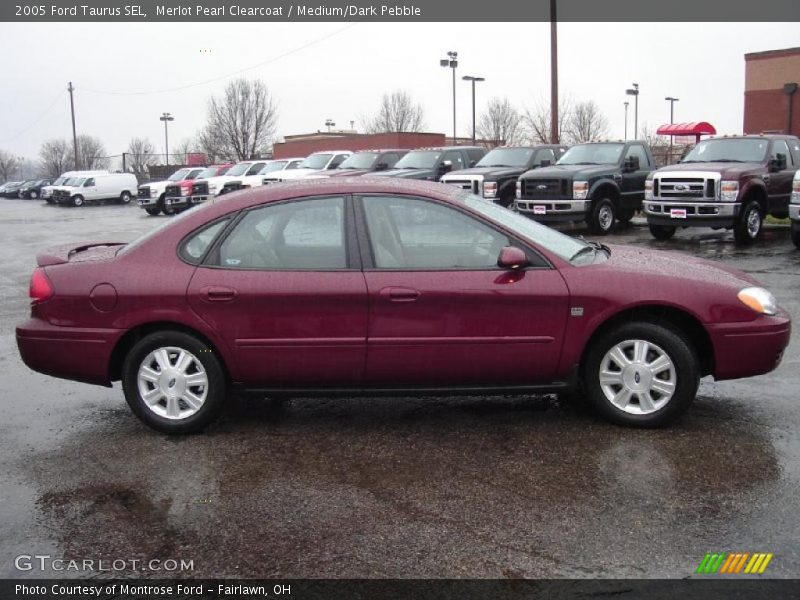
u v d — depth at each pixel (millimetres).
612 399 4969
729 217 13445
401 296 4754
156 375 5012
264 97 50000
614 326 4902
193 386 5016
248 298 4805
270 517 3877
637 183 16969
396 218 4906
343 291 4770
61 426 5309
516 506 3922
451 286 4758
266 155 53062
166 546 3619
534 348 4820
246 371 4918
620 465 4387
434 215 4898
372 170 20797
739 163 14297
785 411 5227
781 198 14664
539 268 4824
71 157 94000
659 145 49250
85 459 4691
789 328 4992
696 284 4840
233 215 4969
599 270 4855
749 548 3467
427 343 4805
